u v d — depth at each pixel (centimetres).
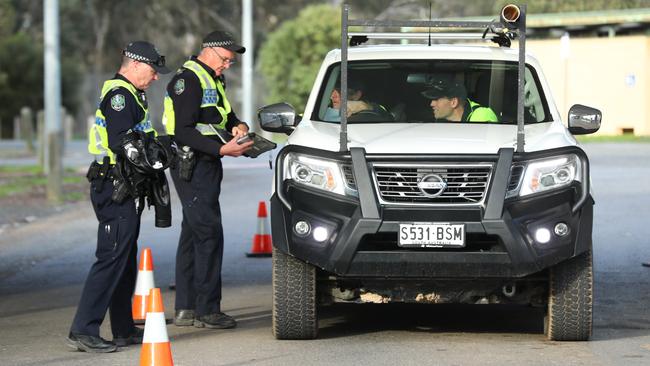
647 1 15538
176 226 5606
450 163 2705
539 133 2880
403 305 3472
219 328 3111
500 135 2856
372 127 2956
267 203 6588
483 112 3059
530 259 2689
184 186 3077
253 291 3766
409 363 2586
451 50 3238
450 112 3075
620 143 11731
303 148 2781
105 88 2791
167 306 3522
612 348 2762
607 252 4553
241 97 13075
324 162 2748
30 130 13350
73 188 7925
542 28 14238
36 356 2753
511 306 3441
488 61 3189
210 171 3083
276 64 15862
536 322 3166
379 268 2705
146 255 3262
